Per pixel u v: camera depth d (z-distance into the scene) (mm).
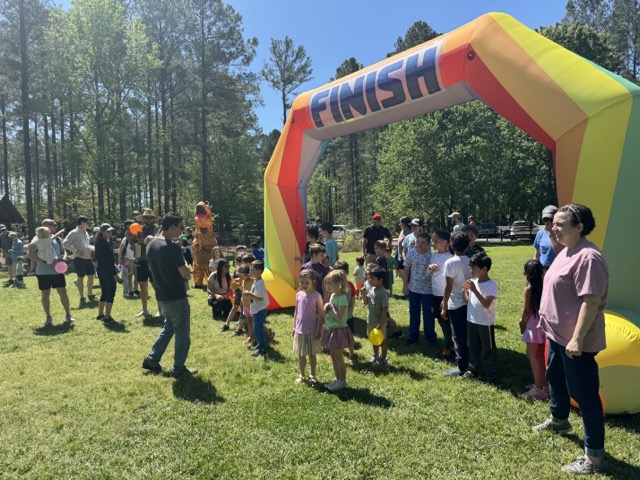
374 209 34656
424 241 6086
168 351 6148
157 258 5031
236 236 36188
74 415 4105
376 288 5371
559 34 28000
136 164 26125
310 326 4758
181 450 3438
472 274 4824
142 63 24812
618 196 4004
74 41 23297
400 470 3115
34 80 26531
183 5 31031
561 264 3137
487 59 4969
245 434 3668
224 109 34562
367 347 6141
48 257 7527
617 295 4059
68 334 7059
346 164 50656
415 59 5816
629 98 4043
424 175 28781
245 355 5902
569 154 4328
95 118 24375
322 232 7996
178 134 37062
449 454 3314
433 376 4977
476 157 28750
